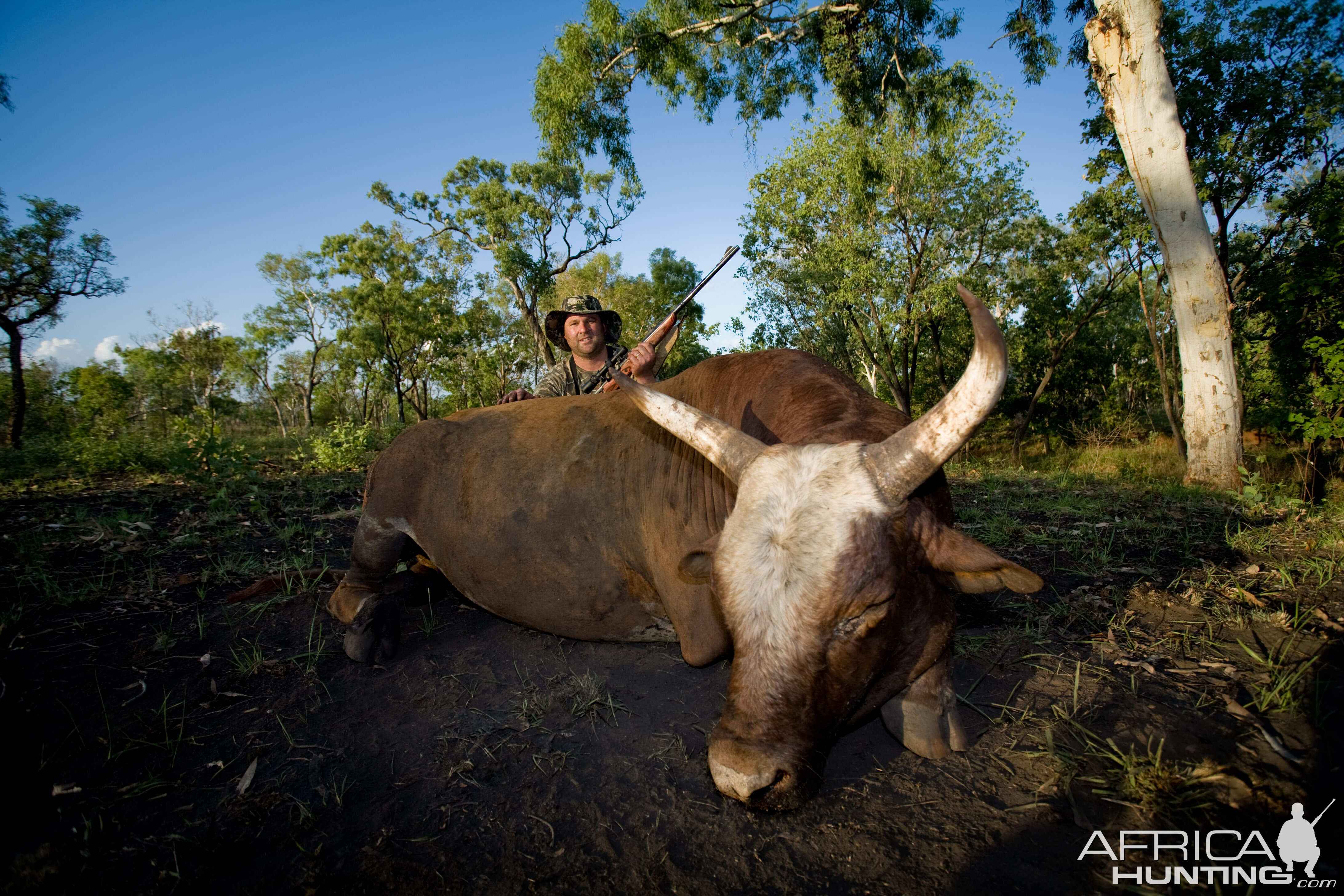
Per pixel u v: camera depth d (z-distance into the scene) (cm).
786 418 285
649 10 1705
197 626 391
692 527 294
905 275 1755
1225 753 247
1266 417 955
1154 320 1349
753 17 1714
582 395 381
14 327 2136
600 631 344
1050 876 198
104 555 528
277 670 339
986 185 1670
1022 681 310
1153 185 855
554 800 245
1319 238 850
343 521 678
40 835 229
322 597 437
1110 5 860
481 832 229
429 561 424
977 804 231
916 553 215
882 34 1606
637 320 4378
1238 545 495
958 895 194
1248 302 1172
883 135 1698
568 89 1748
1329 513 593
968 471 1062
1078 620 371
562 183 3055
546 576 341
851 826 225
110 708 304
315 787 253
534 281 3066
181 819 236
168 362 4369
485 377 4062
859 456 212
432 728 291
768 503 206
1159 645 336
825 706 203
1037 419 2252
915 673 242
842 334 2114
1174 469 1130
